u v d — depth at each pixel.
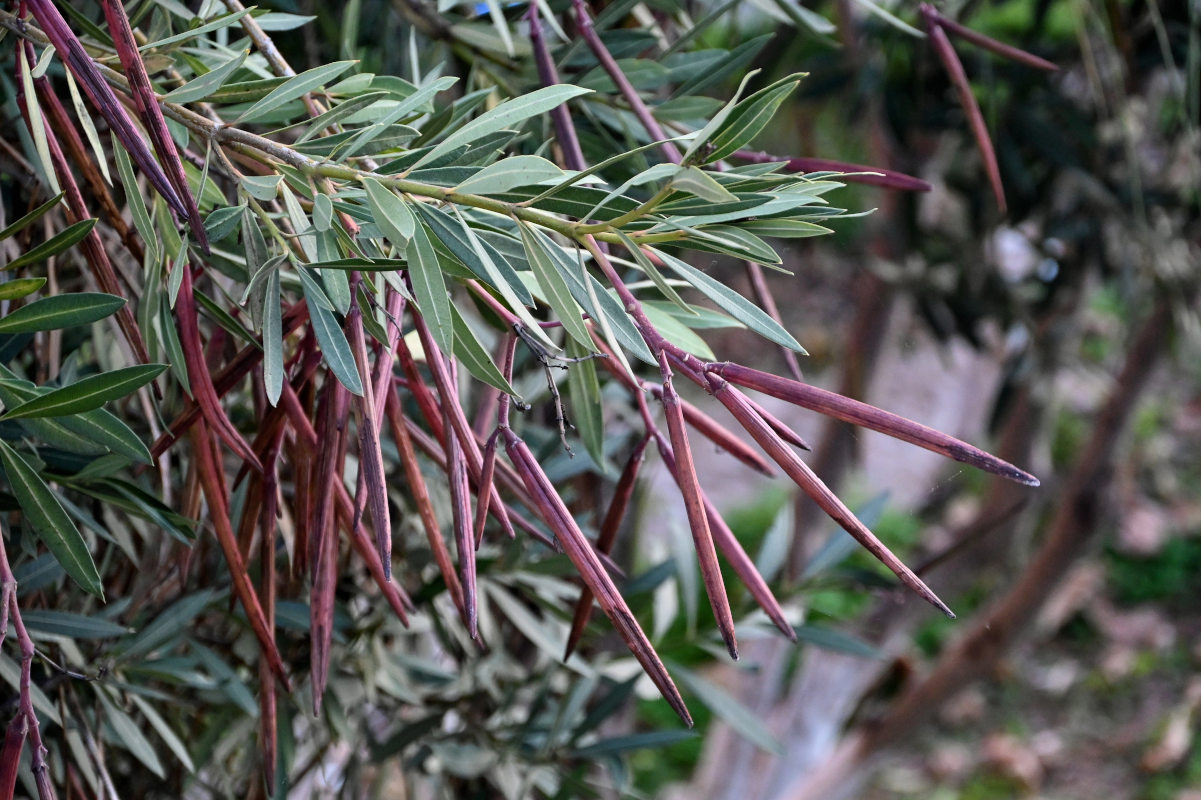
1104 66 2.89
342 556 1.57
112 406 1.42
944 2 2.42
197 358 1.13
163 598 1.51
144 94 1.05
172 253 1.12
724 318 1.23
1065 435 9.35
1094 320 7.38
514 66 1.46
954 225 3.65
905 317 4.25
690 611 1.93
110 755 1.57
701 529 1.03
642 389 1.17
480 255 1.06
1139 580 9.82
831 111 3.75
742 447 1.19
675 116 1.42
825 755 4.30
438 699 1.85
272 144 1.09
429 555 1.61
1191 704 8.56
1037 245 3.23
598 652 2.19
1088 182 2.88
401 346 1.13
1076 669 9.13
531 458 1.07
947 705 4.10
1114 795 7.96
